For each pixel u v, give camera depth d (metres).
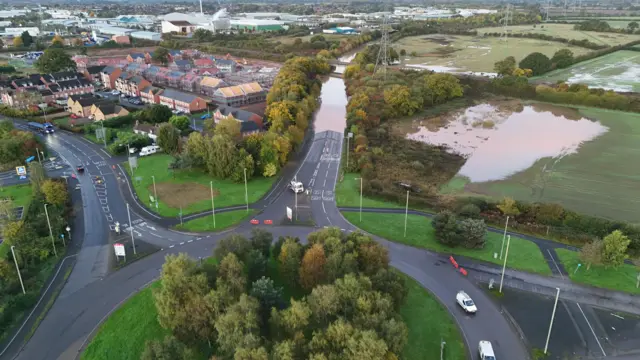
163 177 153.25
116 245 102.81
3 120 196.12
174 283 80.62
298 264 91.38
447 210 123.38
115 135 193.62
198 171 157.75
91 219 125.31
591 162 174.75
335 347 68.69
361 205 135.00
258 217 127.50
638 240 109.88
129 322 85.69
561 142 199.25
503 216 126.12
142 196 139.12
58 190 127.69
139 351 78.81
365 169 155.00
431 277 100.94
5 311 85.38
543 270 103.44
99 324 85.31
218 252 95.25
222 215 128.12
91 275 100.31
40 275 99.69
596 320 87.62
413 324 85.69
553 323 86.69
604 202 140.88
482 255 109.62
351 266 86.25
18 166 156.50
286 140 163.00
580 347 80.94
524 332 84.44
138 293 94.19
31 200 131.75
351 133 186.38
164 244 113.50
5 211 116.00
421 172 162.62
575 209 136.50
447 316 88.25
